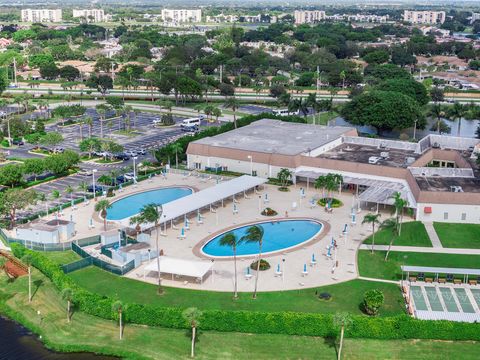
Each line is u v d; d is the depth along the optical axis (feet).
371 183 574.97
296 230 491.31
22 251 430.20
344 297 373.61
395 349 321.73
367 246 456.04
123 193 585.63
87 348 329.93
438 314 349.20
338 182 551.18
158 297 372.17
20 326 358.23
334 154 652.07
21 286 396.98
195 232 481.46
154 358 318.65
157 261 399.03
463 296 380.37
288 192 590.96
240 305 361.30
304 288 384.88
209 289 383.04
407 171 572.51
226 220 510.99
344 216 522.47
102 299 353.72
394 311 358.02
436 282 398.01
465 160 619.67
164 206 501.15
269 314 333.01
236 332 336.08
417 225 502.38
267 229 492.54
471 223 508.12
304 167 624.18
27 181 623.36
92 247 458.09
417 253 443.32
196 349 323.37
